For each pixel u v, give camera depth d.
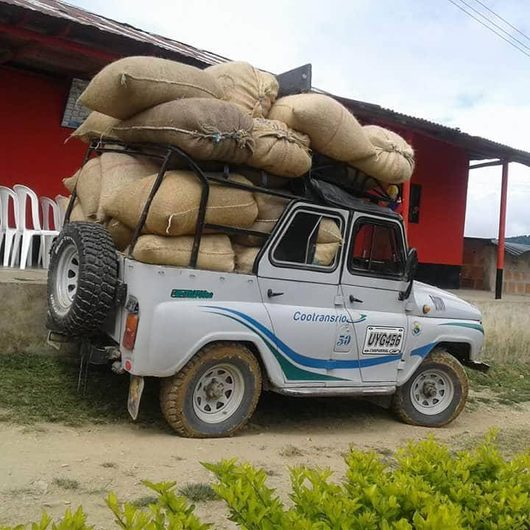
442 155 15.52
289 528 2.15
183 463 4.57
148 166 5.46
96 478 4.09
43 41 8.14
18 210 8.37
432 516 2.14
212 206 5.10
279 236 5.50
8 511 3.49
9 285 6.55
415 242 15.12
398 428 6.54
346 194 6.04
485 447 3.16
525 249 17.41
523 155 13.77
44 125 9.87
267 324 5.40
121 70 4.82
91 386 6.00
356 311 6.01
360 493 2.52
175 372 5.04
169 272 4.96
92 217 5.66
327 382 5.84
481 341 7.05
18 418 5.01
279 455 5.09
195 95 5.12
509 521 2.46
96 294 4.91
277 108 5.75
